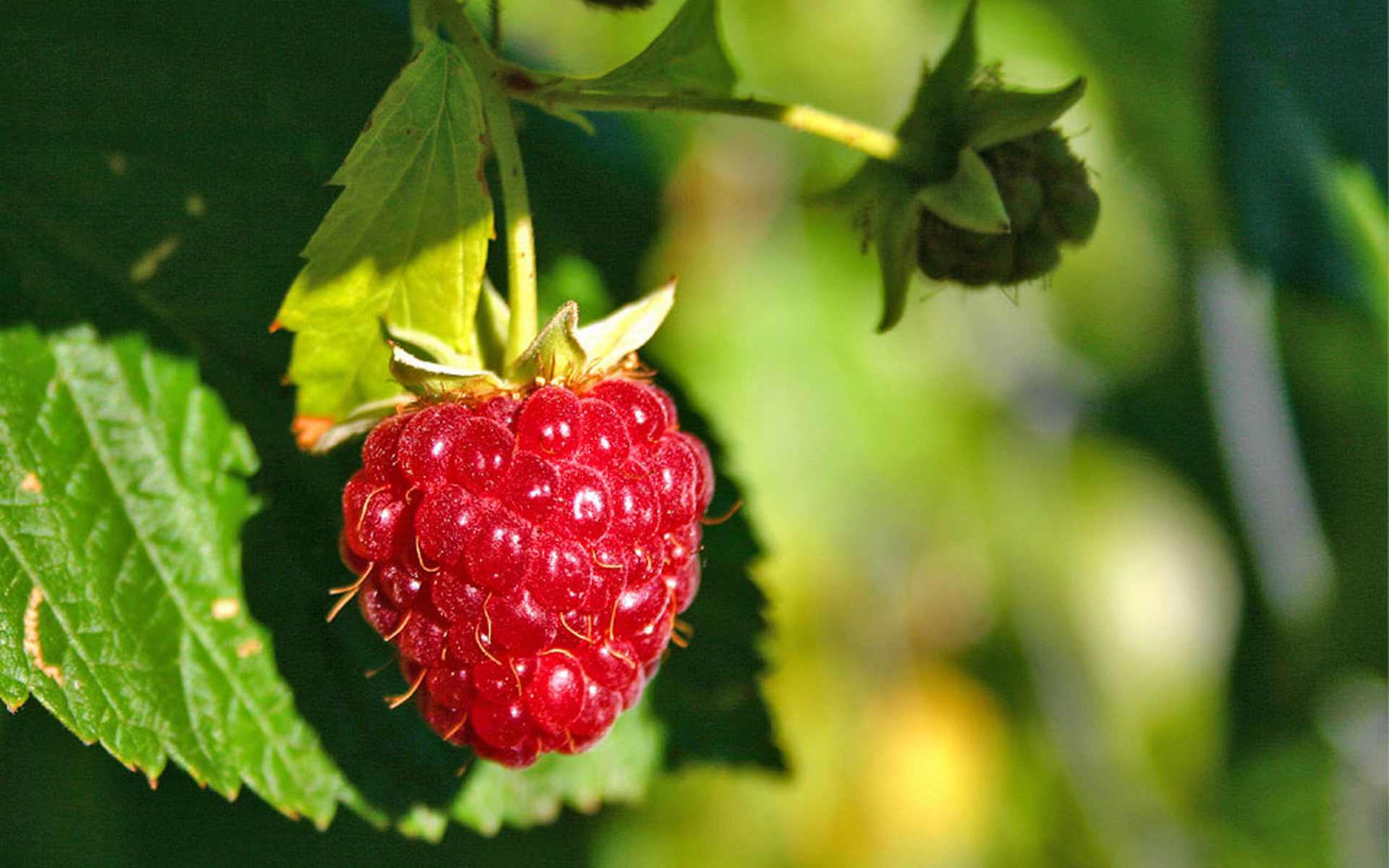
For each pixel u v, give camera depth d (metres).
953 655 0.39
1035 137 0.25
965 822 0.38
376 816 0.25
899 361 0.37
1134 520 0.40
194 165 0.25
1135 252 0.37
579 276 0.27
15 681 0.24
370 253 0.23
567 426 0.23
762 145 0.35
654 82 0.24
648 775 0.26
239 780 0.24
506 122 0.23
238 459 0.25
